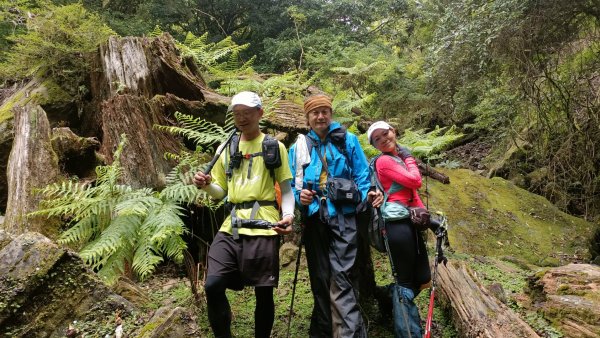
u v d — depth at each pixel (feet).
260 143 9.64
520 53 21.50
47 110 20.33
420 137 17.37
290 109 16.94
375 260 16.53
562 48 22.06
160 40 19.40
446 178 23.06
